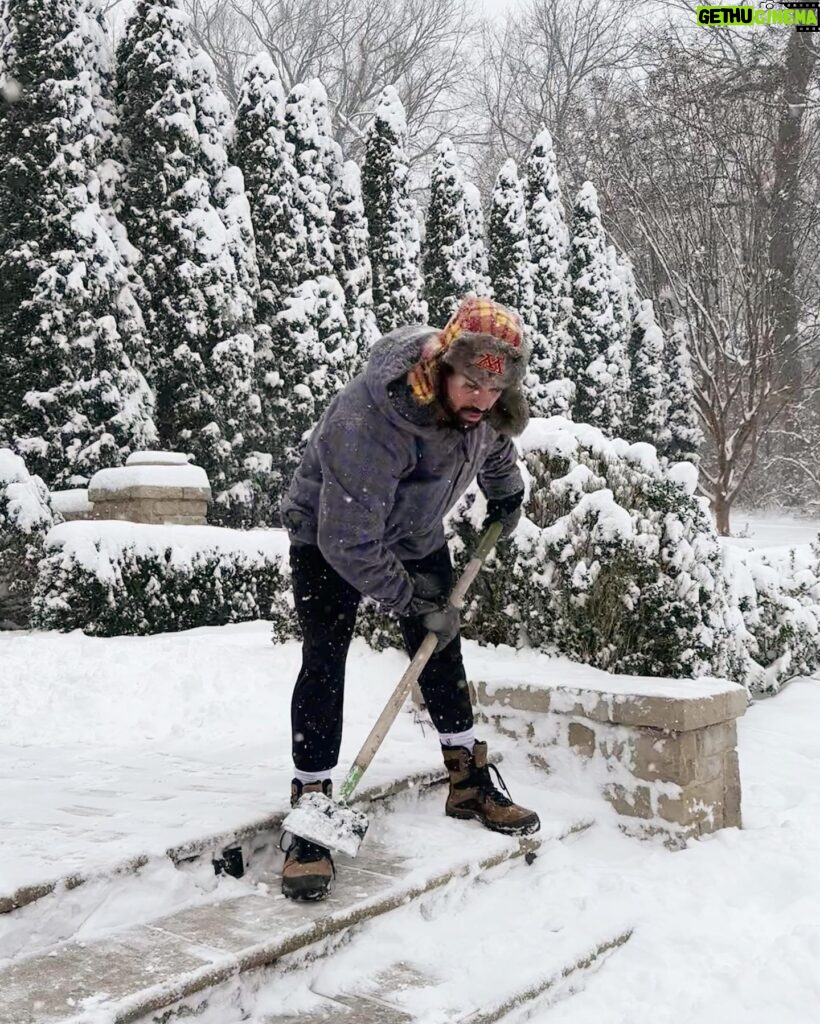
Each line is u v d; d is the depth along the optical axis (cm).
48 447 1266
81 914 235
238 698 489
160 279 1477
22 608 916
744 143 1958
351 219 1856
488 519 350
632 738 357
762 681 609
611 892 304
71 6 1359
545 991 247
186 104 1506
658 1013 245
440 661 323
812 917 293
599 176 2452
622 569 432
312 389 1620
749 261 1922
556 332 2161
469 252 2058
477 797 324
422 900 278
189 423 1457
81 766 373
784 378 2147
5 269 1282
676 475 484
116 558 802
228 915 245
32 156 1304
